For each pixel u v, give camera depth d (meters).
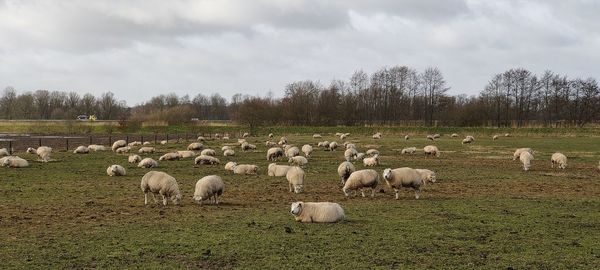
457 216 19.45
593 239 15.97
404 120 145.25
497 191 26.97
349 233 16.39
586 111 131.50
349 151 46.12
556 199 24.19
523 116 140.38
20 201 22.72
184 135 97.88
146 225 17.58
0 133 106.06
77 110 194.62
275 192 26.02
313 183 29.66
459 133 101.06
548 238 16.05
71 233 16.38
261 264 13.03
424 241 15.47
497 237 16.11
